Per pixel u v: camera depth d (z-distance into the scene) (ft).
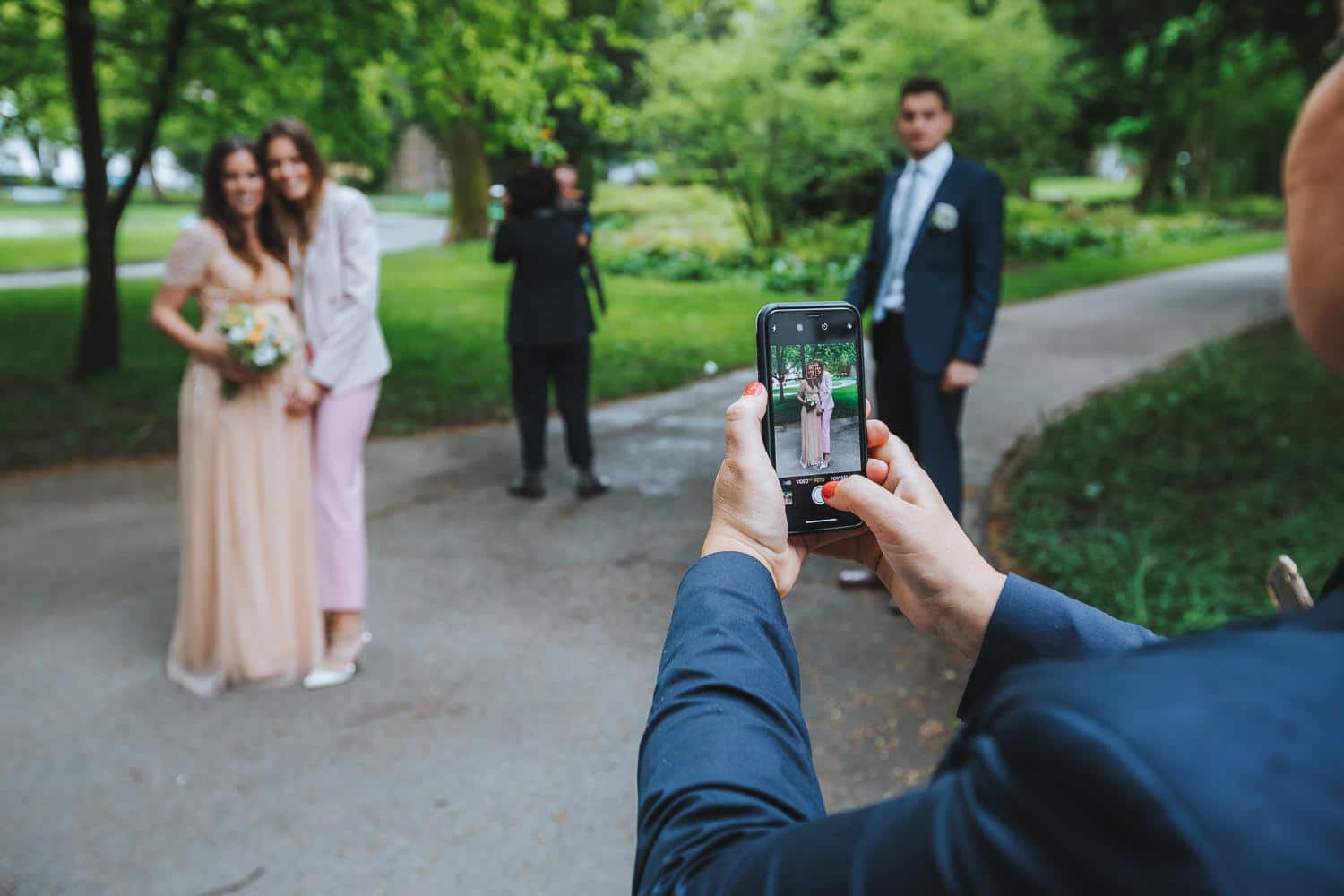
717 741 2.24
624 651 12.82
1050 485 18.30
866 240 66.18
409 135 183.11
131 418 25.90
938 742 10.54
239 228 11.50
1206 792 1.18
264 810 9.55
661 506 18.58
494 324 40.81
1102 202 128.98
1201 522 16.33
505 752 10.53
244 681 12.03
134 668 12.53
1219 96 110.42
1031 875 1.29
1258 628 1.48
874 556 3.55
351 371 11.93
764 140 63.21
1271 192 154.81
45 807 9.60
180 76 31.63
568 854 8.92
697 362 31.94
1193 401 24.21
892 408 14.57
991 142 73.77
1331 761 1.21
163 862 8.80
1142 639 2.81
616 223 82.79
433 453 22.38
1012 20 70.69
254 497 11.73
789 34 64.44
